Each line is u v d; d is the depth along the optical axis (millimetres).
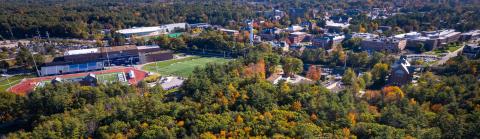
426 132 171875
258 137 172250
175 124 197125
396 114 195250
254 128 183125
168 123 196875
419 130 175500
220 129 185125
